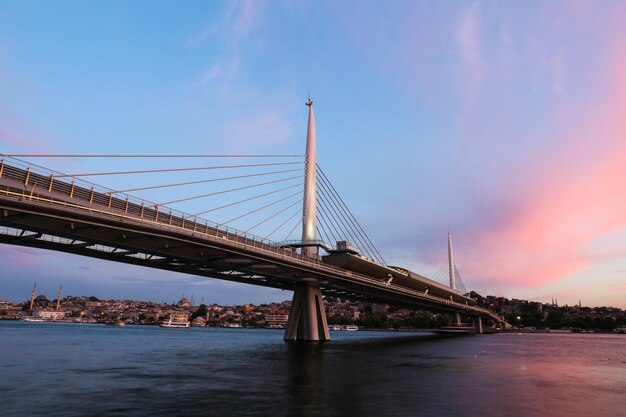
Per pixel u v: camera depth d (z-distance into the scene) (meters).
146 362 47.53
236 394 27.88
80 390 28.70
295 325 86.50
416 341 116.00
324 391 29.55
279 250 66.56
